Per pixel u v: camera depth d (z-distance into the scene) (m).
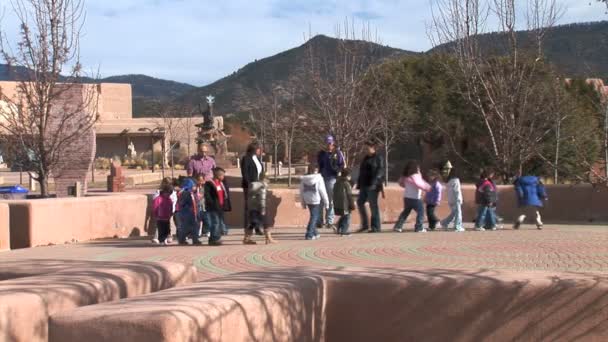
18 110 19.41
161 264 6.60
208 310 4.20
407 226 17.83
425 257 11.40
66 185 20.89
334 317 5.70
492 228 16.69
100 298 5.46
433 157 52.22
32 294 5.00
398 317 5.56
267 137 62.62
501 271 5.81
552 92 24.58
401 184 16.48
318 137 31.98
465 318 5.42
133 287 5.85
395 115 47.66
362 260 11.16
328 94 28.98
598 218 18.62
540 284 5.29
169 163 80.81
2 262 7.15
